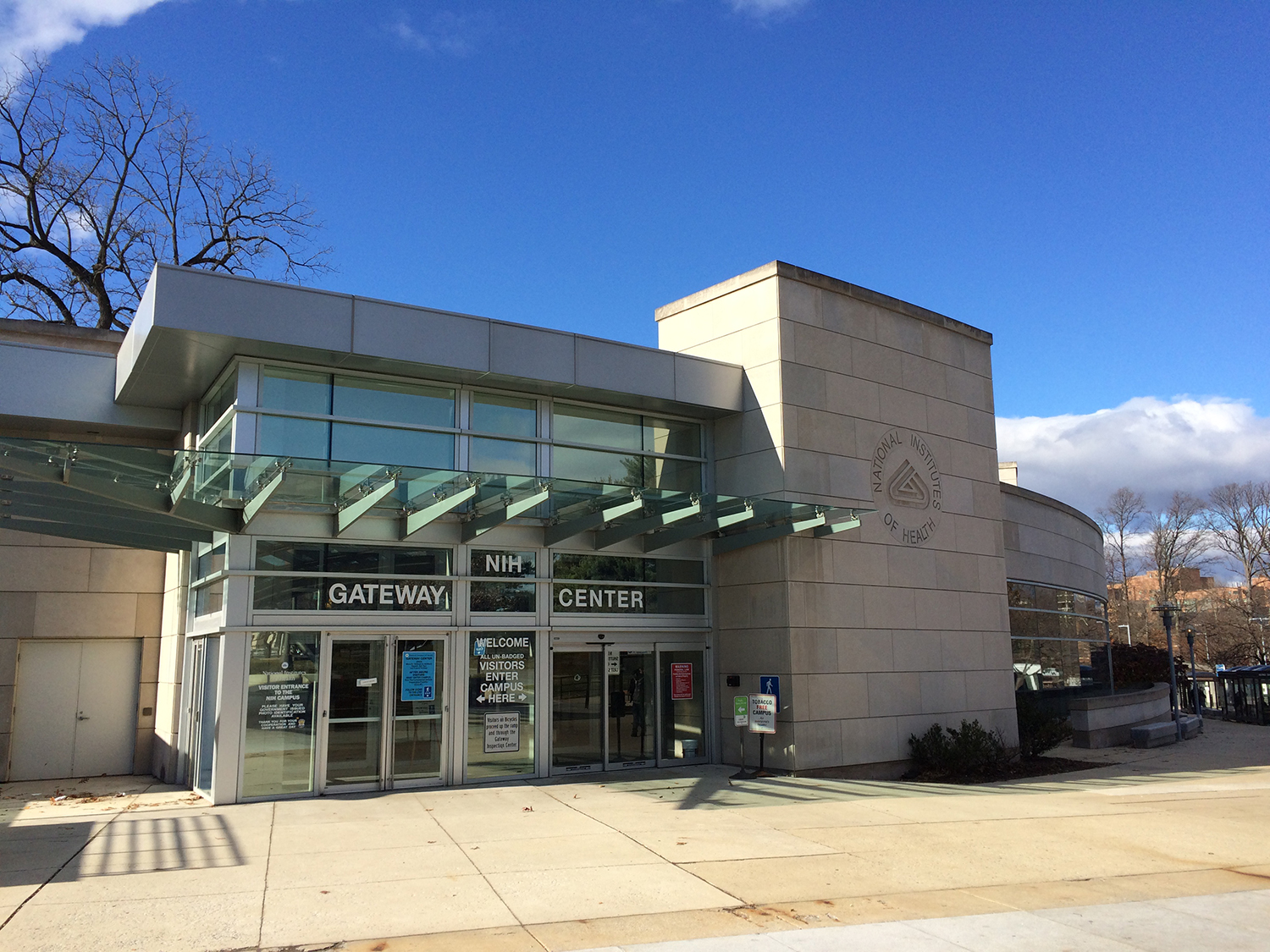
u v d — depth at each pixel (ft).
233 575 38.01
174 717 45.83
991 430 62.64
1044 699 79.92
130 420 46.68
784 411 49.75
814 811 36.83
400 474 35.76
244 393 38.93
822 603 49.32
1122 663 105.40
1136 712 89.10
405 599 41.86
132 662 50.24
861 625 50.98
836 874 26.40
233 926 20.81
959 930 21.16
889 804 38.83
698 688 50.29
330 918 21.50
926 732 52.90
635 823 33.35
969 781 49.47
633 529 46.06
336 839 30.30
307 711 39.17
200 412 45.42
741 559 50.55
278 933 20.36
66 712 48.44
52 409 45.14
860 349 54.49
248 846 29.25
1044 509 85.71
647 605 49.11
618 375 47.26
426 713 41.81
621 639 47.91
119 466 31.99
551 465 46.91
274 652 38.70
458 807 36.35
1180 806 39.11
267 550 38.99
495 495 40.88
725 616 50.96
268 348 38.68
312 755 39.01
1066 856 29.27
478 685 43.37
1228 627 196.85
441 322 42.14
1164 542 225.35
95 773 48.47
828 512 46.62
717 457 52.80
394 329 40.83
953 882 25.88
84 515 39.24
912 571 54.60
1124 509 231.91
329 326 39.29
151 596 50.57
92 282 84.17
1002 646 59.72
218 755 37.09
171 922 21.02
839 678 49.24
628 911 22.41
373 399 42.16
